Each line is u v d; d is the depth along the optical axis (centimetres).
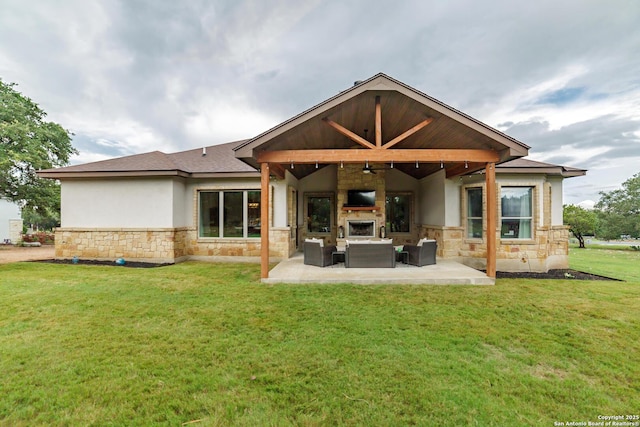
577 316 487
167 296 593
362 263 869
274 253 1096
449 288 666
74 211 1077
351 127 848
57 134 1802
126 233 1055
